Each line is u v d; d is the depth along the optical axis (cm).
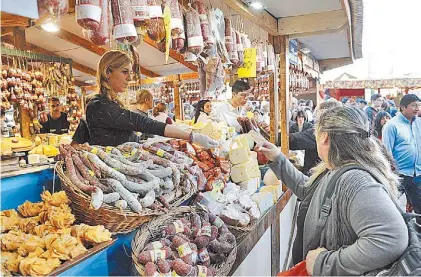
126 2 150
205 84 271
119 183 142
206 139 196
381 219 119
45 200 144
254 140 270
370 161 138
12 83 380
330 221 133
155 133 192
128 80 201
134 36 151
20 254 113
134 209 139
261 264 228
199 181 195
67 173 142
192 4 224
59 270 105
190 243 149
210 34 228
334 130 142
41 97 452
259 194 248
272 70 356
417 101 387
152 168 166
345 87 1096
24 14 81
